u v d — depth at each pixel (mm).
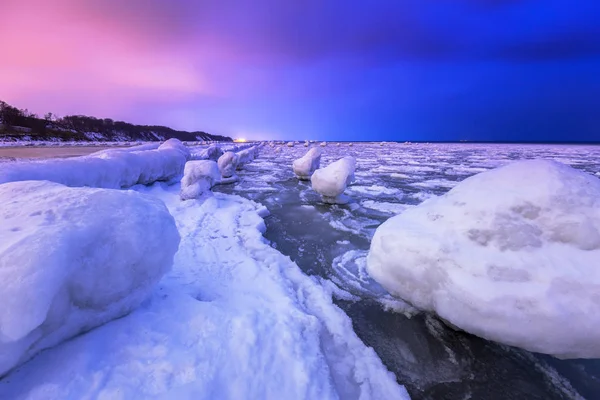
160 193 7711
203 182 7008
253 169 14930
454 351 2336
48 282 1398
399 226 2318
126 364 1606
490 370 2148
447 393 1970
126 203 2059
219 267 3398
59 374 1477
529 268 1695
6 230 1590
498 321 1678
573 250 1702
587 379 2057
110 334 1805
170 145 12062
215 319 2133
